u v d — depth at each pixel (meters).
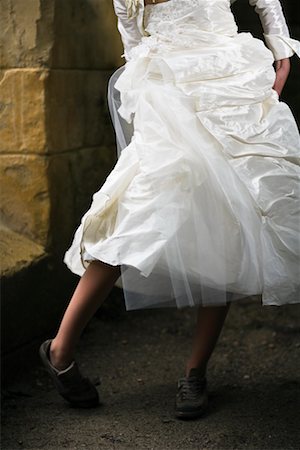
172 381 3.58
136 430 3.12
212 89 2.98
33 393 3.47
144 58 3.08
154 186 2.90
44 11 3.66
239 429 3.11
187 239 2.88
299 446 2.97
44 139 3.71
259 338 4.06
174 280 2.88
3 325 3.44
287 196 2.97
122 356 3.86
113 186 2.99
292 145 3.04
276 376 3.62
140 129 3.01
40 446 2.99
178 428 3.12
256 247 2.92
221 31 3.10
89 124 4.00
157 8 3.11
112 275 3.08
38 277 3.65
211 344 3.25
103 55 4.07
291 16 4.48
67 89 3.83
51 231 3.77
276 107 3.06
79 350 3.91
